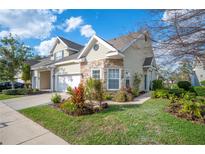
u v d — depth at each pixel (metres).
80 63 17.97
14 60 22.80
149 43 6.57
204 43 5.23
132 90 14.69
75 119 7.62
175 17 5.32
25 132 6.62
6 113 10.21
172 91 14.20
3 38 22.22
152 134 5.47
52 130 6.79
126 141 5.21
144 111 8.30
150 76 20.86
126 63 16.06
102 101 10.70
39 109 10.30
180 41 5.40
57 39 25.03
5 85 26.17
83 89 9.36
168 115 7.37
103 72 15.59
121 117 7.36
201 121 6.45
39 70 26.19
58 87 22.34
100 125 6.62
